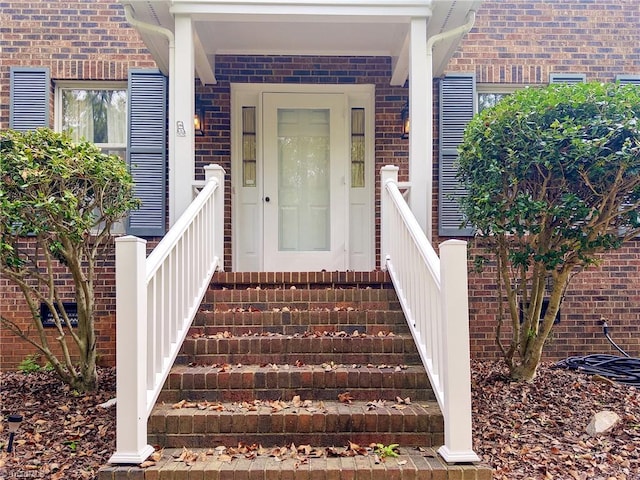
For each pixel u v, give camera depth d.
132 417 2.79
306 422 3.09
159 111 5.96
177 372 3.43
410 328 3.75
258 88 6.03
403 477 2.71
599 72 6.19
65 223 4.08
